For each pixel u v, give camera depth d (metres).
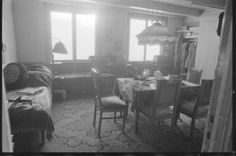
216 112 0.86
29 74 3.29
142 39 3.16
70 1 4.41
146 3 4.39
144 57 6.17
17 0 4.12
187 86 2.77
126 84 2.94
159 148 2.26
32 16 4.32
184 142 2.42
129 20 5.60
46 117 2.13
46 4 4.48
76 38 5.03
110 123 2.95
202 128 2.85
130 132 2.67
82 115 3.28
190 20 6.06
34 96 2.53
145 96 2.62
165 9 4.63
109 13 5.22
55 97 4.18
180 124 2.99
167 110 2.46
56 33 4.80
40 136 2.24
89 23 5.10
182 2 4.42
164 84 2.24
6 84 2.91
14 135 2.08
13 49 4.02
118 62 5.23
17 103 2.21
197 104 2.39
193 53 5.51
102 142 2.37
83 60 5.19
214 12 4.69
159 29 3.15
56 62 4.88
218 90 0.89
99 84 2.55
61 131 2.65
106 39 5.36
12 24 4.01
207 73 4.90
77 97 4.43
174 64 5.96
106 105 2.52
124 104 2.62
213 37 4.72
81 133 2.60
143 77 3.37
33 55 4.50
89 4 4.68
